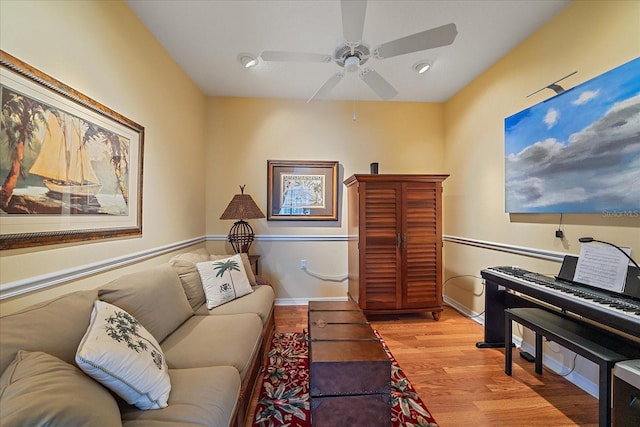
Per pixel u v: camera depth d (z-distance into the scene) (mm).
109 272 1577
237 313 1904
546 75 1990
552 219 1938
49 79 1173
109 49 1577
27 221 1084
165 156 2262
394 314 2973
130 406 951
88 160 1401
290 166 3322
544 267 2000
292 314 3014
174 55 2367
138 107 1875
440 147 3457
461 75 2756
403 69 2635
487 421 1473
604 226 1608
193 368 1217
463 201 3039
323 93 2301
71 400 662
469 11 1883
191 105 2820
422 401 1622
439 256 2846
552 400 1635
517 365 2008
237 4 1804
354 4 1445
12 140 1023
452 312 3088
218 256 2412
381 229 2791
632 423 1085
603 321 1291
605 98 1557
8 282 1020
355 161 3393
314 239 3352
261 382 1783
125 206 1714
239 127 3281
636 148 1421
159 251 2139
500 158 2467
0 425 548
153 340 1151
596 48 1651
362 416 1297
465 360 2074
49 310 945
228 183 3275
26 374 689
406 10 1868
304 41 2209
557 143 1844
